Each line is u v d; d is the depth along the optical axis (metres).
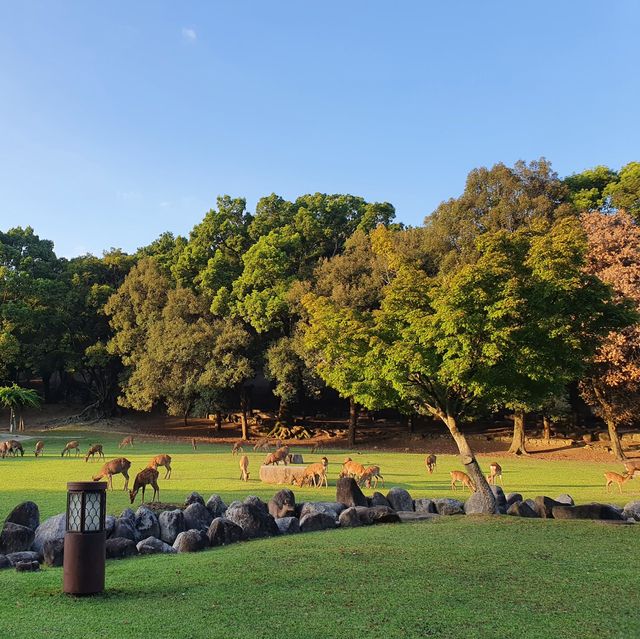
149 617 5.77
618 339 26.61
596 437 38.31
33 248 53.44
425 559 8.12
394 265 14.79
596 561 8.05
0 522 11.35
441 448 38.59
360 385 14.23
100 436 42.75
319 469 17.64
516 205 31.84
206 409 41.62
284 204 45.62
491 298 12.16
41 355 48.12
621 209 31.28
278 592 6.57
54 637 5.26
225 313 41.25
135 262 55.47
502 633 5.35
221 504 11.58
